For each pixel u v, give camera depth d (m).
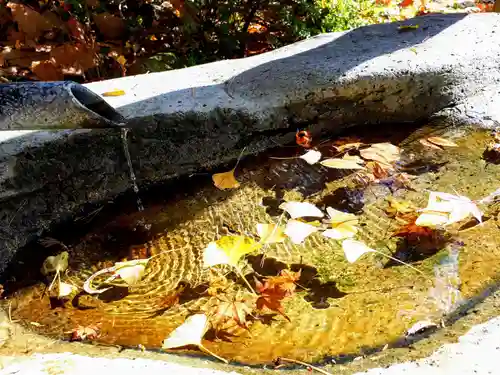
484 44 2.04
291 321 1.28
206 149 1.82
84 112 1.40
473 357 1.02
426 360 1.02
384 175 1.77
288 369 1.13
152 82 1.94
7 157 1.56
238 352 1.19
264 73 1.92
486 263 1.39
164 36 2.82
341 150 1.86
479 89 2.00
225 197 1.76
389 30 2.19
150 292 1.42
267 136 1.89
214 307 1.35
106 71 2.64
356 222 1.54
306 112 1.89
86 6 2.64
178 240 1.61
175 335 1.17
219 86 1.89
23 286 1.45
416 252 1.47
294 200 1.73
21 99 1.38
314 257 1.50
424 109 1.97
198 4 2.83
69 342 1.23
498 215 1.55
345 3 3.38
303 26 2.97
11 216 1.58
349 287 1.38
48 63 2.39
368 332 1.23
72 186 1.67
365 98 1.91
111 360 1.08
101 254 1.57
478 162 1.78
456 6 4.14
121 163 1.72
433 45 2.03
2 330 1.28
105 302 1.39
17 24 2.65
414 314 1.26
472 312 1.24
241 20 3.01
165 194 1.78
